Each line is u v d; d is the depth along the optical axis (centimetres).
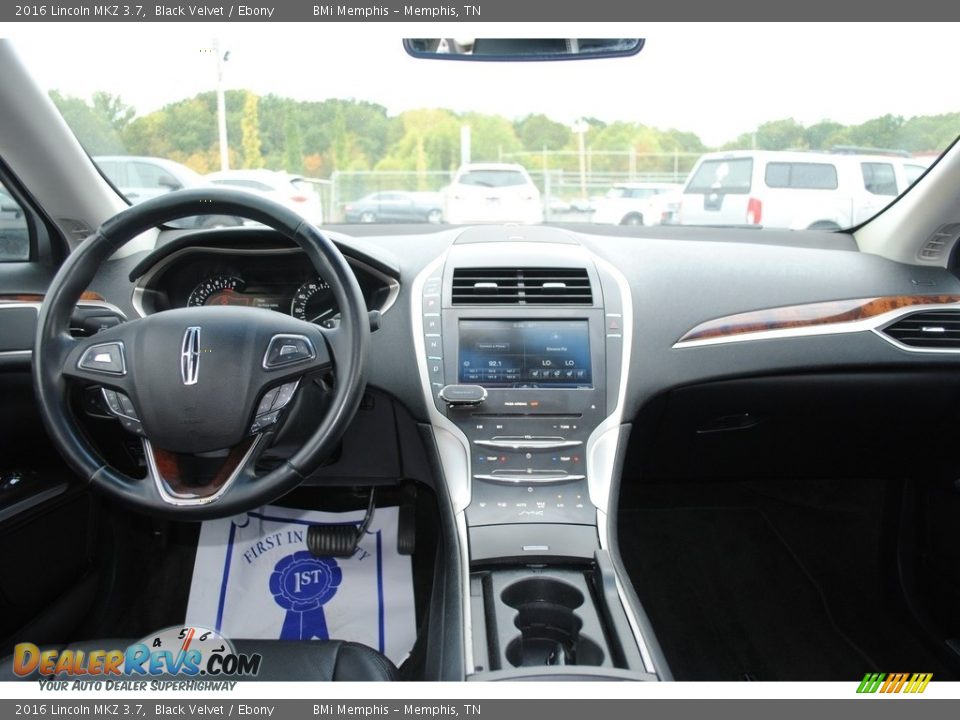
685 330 155
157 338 107
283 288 164
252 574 191
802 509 215
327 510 206
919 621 175
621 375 148
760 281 163
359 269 155
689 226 198
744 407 167
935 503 174
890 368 158
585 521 134
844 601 189
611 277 158
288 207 113
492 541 129
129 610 183
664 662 103
